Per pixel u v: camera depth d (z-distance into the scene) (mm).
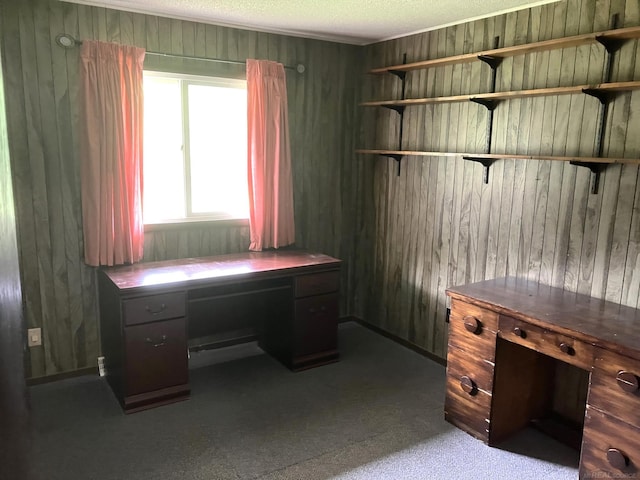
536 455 2490
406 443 2561
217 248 3523
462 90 3158
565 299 2527
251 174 3463
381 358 3594
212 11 2977
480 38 3008
